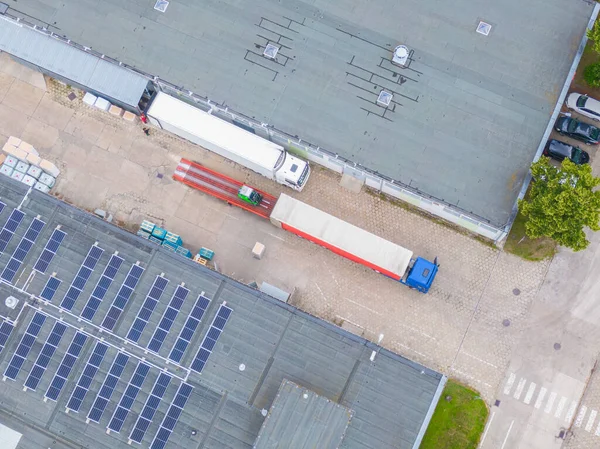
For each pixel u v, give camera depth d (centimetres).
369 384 7412
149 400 7431
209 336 7569
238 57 8481
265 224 8675
